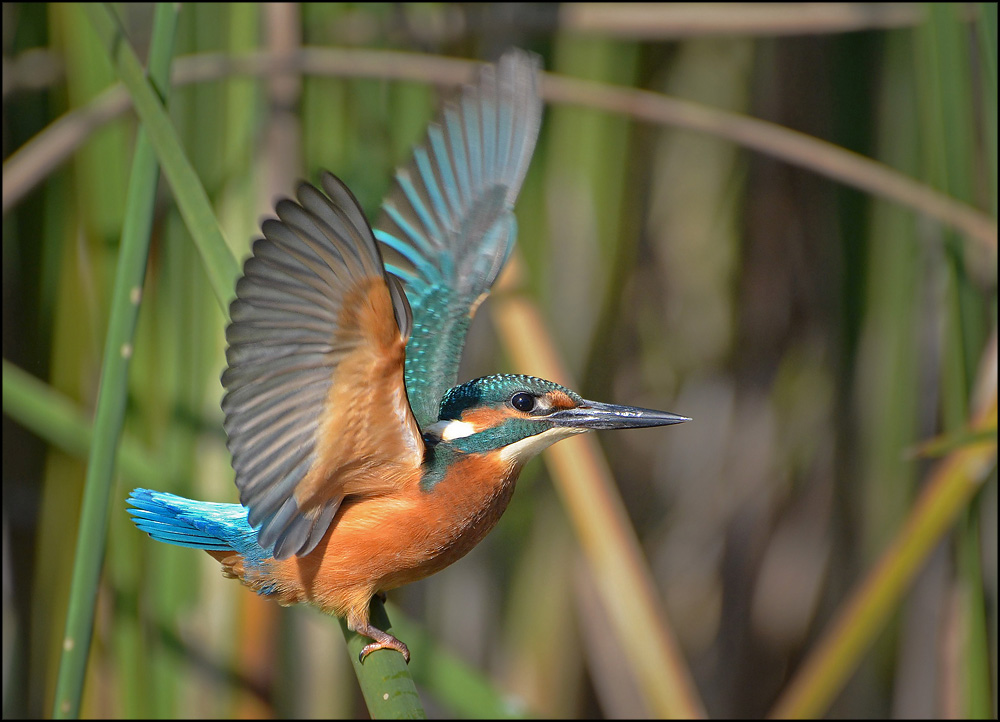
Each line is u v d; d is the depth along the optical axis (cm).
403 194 498
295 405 488
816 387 521
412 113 508
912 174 513
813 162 505
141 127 491
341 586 494
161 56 493
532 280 511
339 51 504
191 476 502
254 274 485
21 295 509
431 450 494
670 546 523
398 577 495
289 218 484
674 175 521
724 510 523
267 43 504
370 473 492
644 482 525
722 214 520
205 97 504
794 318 521
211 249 491
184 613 502
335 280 486
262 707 502
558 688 514
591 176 512
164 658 502
